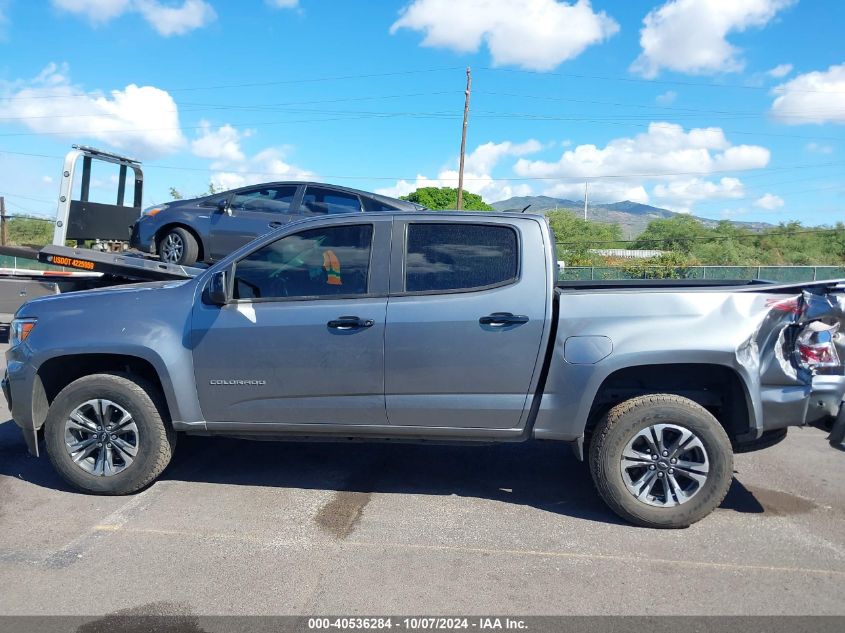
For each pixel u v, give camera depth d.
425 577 3.59
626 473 4.21
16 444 5.85
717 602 3.35
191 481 5.01
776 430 4.48
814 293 4.12
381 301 4.38
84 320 4.67
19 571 3.62
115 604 3.30
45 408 4.84
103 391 4.58
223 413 4.57
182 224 8.77
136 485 4.64
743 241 52.53
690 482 4.23
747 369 4.08
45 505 4.53
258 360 4.45
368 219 4.54
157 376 4.86
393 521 4.32
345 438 4.60
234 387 4.51
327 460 5.53
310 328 4.39
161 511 4.45
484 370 4.28
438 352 4.30
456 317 4.28
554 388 4.25
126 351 4.54
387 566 3.71
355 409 4.43
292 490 4.85
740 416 4.27
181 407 4.57
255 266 4.59
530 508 4.56
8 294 9.78
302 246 4.57
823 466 5.50
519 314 4.25
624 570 3.68
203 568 3.67
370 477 5.14
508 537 4.10
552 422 4.29
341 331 4.37
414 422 4.42
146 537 4.05
